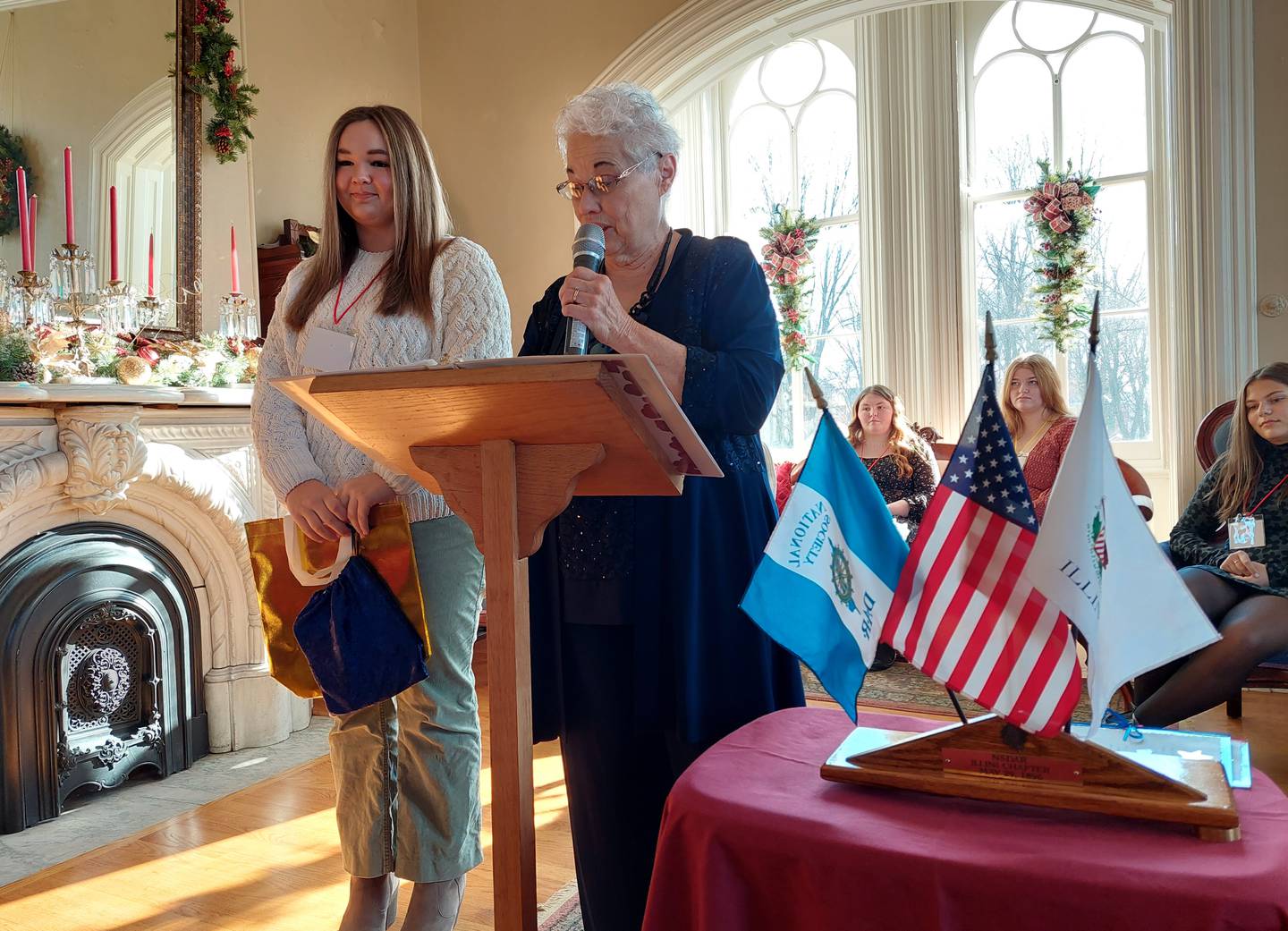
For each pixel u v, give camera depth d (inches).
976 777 40.4
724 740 49.1
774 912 39.4
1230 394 162.4
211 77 151.6
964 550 41.8
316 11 182.9
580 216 55.4
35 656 107.5
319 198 183.0
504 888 44.6
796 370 256.4
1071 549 39.2
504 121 201.6
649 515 55.7
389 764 72.0
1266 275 159.8
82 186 131.4
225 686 131.4
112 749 115.1
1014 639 40.2
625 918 59.8
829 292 256.8
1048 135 232.5
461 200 206.4
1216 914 31.8
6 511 107.0
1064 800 38.4
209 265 152.4
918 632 42.0
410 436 45.7
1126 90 225.9
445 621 70.4
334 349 70.3
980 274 238.8
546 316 64.0
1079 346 231.0
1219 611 116.6
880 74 240.8
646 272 58.2
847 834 37.7
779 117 260.7
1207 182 161.8
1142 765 38.4
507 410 41.1
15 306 118.3
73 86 130.9
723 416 51.4
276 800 112.2
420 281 70.5
